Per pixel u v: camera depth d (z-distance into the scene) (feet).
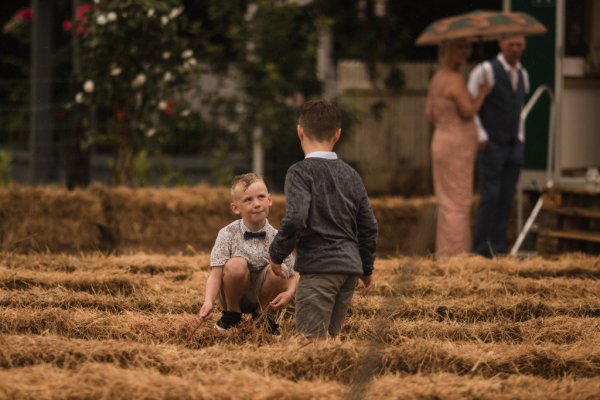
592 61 69.26
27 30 96.78
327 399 25.73
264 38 84.23
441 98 59.00
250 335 33.24
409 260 40.24
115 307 37.50
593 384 27.50
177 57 70.28
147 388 25.94
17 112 106.63
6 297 37.11
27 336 30.66
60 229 60.95
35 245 59.98
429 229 57.00
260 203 33.96
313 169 32.65
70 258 46.06
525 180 69.56
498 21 58.18
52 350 29.43
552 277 45.03
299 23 88.74
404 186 95.35
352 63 99.86
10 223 60.08
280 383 26.66
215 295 33.58
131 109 70.74
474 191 83.51
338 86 99.66
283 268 34.09
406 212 65.05
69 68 106.93
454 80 58.65
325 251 32.09
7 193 60.18
